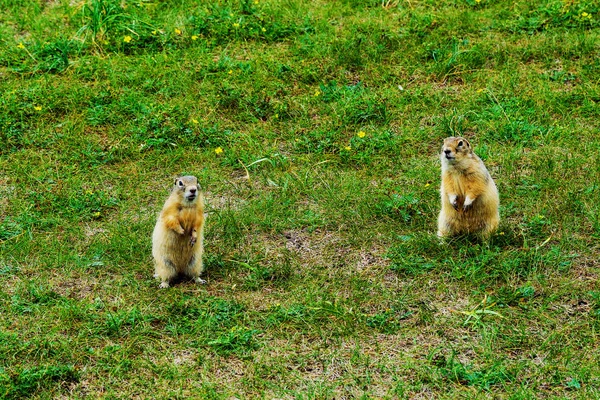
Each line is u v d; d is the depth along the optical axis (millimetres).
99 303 8133
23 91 12727
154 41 14406
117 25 14617
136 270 8859
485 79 13188
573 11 14820
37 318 7922
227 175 11062
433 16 15031
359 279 8547
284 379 7066
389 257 8953
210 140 11750
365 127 12070
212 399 6809
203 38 14500
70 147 11570
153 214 9977
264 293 8375
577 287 8312
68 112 12422
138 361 7289
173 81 13109
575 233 9320
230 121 12312
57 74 13492
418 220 9719
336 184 10602
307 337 7668
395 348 7492
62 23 15203
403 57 13852
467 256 8906
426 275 8602
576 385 6863
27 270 8812
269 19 15078
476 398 6734
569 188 10180
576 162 10812
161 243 8281
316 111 12570
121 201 10375
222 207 10242
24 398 6828
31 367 7184
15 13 15523
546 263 8695
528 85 12961
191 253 8391
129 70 13469
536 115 12180
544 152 11172
